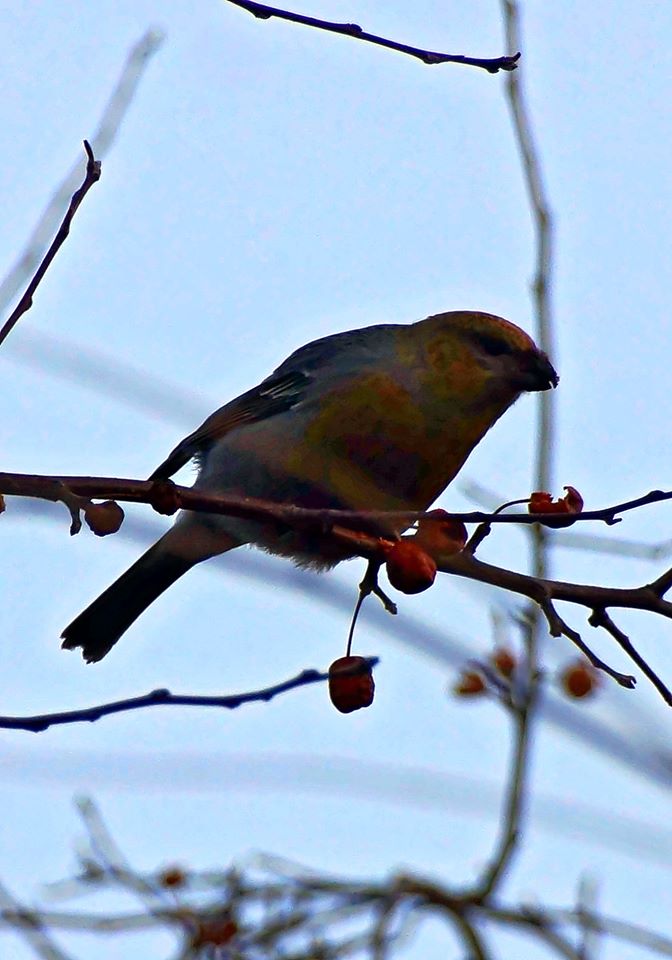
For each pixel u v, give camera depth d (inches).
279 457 385.4
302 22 285.4
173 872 380.2
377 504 390.3
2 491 250.2
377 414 386.0
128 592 392.8
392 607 268.4
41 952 355.6
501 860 371.2
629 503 257.0
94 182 255.1
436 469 395.2
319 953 373.1
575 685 305.7
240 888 379.6
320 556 371.9
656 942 365.1
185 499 262.4
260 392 396.8
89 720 238.5
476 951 370.3
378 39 291.0
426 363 398.3
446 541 279.9
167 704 239.3
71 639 394.0
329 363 395.9
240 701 239.0
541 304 364.2
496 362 396.8
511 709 319.9
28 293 250.1
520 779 334.3
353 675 270.1
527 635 318.7
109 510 253.9
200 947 370.9
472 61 292.8
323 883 382.0
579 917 370.9
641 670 266.2
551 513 266.2
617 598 271.9
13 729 237.3
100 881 374.6
